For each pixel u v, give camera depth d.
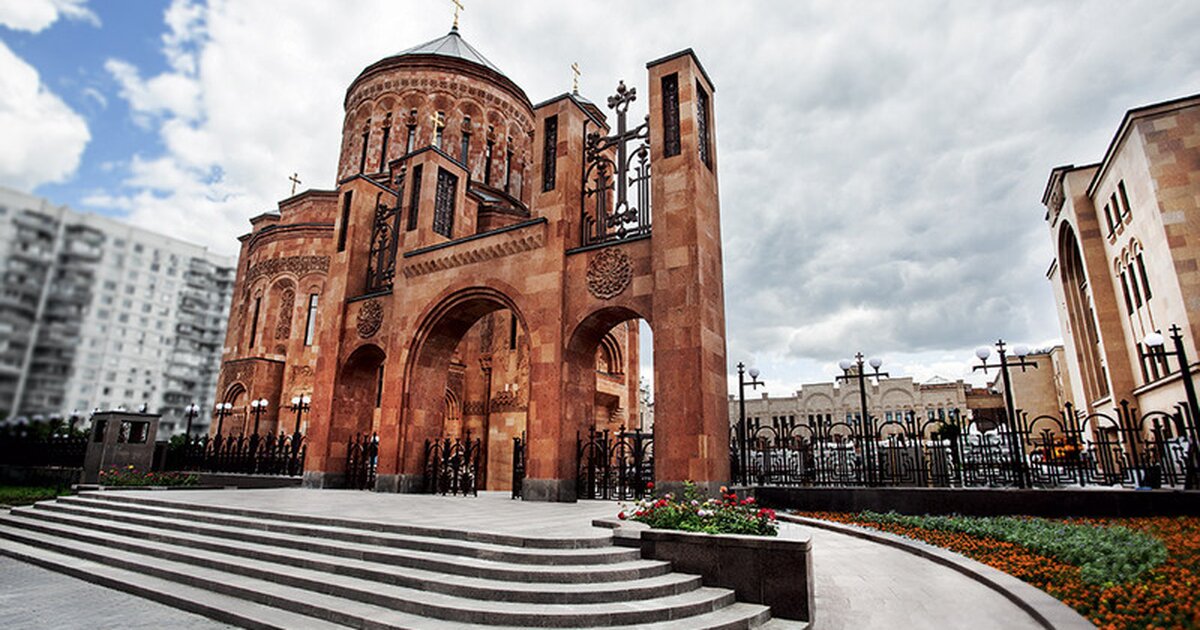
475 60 34.91
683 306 14.77
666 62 16.73
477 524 10.16
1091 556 8.76
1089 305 30.66
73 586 9.31
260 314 30.72
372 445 20.81
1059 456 17.44
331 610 7.28
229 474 23.31
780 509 16.27
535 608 6.96
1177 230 20.28
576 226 17.80
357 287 22.72
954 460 17.28
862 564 10.46
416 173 22.14
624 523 9.78
